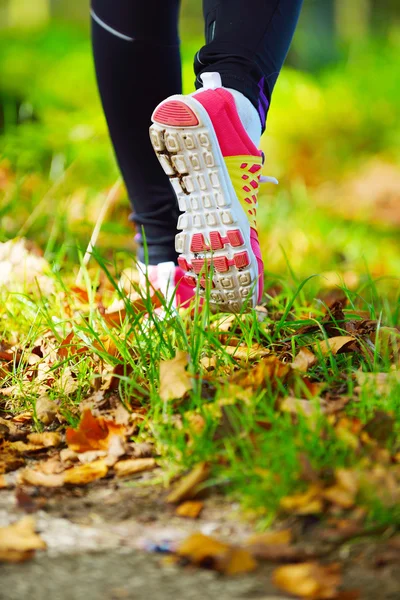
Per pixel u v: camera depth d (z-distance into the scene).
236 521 1.66
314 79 10.19
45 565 1.52
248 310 2.52
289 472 1.68
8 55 8.34
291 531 1.59
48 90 7.28
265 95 2.43
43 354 2.64
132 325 2.38
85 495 1.82
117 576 1.49
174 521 1.68
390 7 13.60
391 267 5.59
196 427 1.94
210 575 1.48
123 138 2.76
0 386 2.47
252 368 2.28
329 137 8.23
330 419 1.87
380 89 9.53
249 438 1.81
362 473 1.62
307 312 3.09
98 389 2.32
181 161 2.32
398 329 2.67
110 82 2.70
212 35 2.44
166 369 2.08
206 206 2.36
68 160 5.52
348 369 2.22
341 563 1.49
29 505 1.76
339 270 5.07
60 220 4.02
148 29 2.63
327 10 12.20
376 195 7.47
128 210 5.19
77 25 11.41
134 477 1.88
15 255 3.45
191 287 2.77
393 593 1.40
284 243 5.47
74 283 3.30
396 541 1.52
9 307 2.99
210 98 2.26
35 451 2.06
